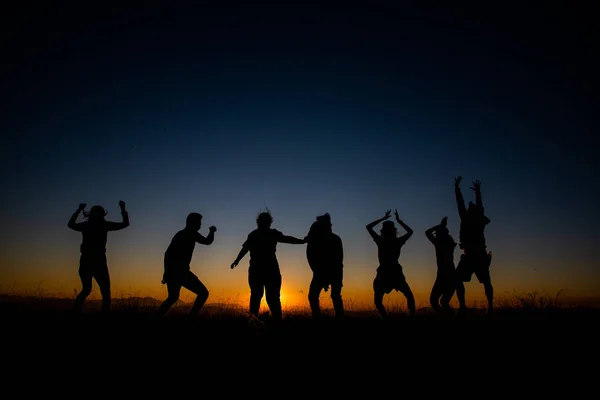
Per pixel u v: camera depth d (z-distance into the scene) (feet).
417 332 22.75
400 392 14.12
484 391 14.15
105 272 27.45
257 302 27.45
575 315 26.68
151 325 23.11
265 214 28.71
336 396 13.71
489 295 28.76
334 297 27.78
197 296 26.86
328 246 28.40
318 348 19.26
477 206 30.76
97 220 28.02
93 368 15.85
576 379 15.05
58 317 24.82
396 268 29.66
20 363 16.02
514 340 20.40
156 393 13.82
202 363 16.88
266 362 17.19
